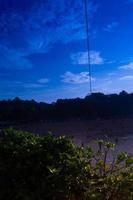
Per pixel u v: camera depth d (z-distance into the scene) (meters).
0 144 4.39
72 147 4.48
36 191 4.00
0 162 4.17
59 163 4.20
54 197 4.04
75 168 4.16
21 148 4.27
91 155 4.51
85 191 4.13
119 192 4.10
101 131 19.19
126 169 4.37
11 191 4.02
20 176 4.13
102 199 4.08
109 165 4.54
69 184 4.12
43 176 4.15
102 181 4.14
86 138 14.48
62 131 19.09
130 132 18.62
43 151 4.29
